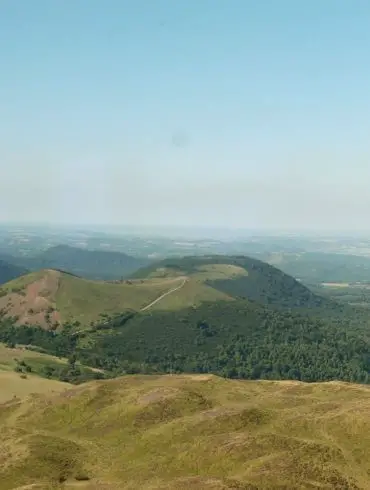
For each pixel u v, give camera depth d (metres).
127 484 83.81
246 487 74.94
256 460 83.69
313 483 76.50
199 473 85.12
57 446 98.69
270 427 99.25
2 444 101.25
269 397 124.38
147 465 90.56
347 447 88.88
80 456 97.19
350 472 81.81
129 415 111.62
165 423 106.12
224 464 85.25
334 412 102.38
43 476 88.75
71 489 83.25
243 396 124.31
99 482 86.50
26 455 93.38
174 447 95.06
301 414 103.44
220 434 96.25
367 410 97.44
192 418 104.06
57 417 119.44
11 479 86.94
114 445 102.12
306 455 84.50
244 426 99.12
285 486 75.38
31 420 119.88
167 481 81.88
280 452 85.12
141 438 101.50
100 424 111.88
